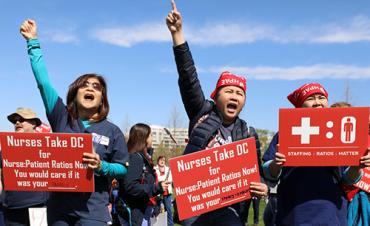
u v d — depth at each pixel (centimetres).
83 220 432
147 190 636
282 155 428
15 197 645
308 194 442
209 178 436
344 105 556
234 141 457
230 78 467
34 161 429
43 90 457
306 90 480
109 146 459
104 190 452
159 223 712
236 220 456
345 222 448
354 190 532
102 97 472
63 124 458
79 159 424
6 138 428
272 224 698
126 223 635
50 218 441
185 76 469
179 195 428
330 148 426
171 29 477
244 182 442
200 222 458
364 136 422
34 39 469
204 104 476
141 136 658
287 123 430
